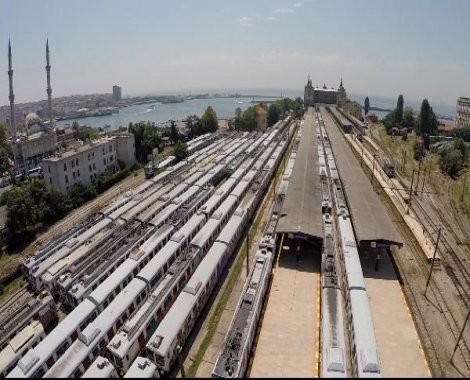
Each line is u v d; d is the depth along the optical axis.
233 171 102.06
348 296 46.84
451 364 40.03
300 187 80.56
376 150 133.38
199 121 169.25
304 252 62.41
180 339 41.53
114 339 39.84
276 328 45.00
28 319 46.00
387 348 42.03
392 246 64.38
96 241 60.75
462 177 102.38
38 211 74.75
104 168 107.00
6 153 117.62
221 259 55.50
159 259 53.72
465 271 57.22
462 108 191.25
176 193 81.56
